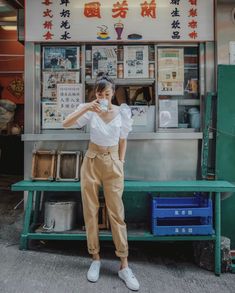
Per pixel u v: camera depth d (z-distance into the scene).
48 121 3.77
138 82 3.77
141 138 3.66
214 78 3.69
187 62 3.80
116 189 2.77
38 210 3.66
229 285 2.77
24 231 3.27
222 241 3.11
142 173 3.70
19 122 7.70
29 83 3.70
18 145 7.43
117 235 2.76
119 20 3.66
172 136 3.65
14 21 4.77
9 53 7.60
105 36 3.66
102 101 2.71
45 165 3.55
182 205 3.28
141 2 3.65
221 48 3.67
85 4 3.65
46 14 3.65
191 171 3.70
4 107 7.26
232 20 3.68
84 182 2.81
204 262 3.06
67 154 3.55
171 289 2.67
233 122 3.54
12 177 7.28
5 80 7.65
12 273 2.82
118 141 2.82
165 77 3.78
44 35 3.66
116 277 2.81
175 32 3.66
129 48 3.77
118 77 3.77
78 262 3.07
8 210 4.84
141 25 3.65
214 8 3.66
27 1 3.64
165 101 3.78
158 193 3.67
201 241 3.11
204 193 3.51
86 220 2.83
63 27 3.65
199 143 3.70
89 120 2.87
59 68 3.77
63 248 3.42
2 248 3.33
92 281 2.71
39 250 3.32
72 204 3.36
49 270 2.89
